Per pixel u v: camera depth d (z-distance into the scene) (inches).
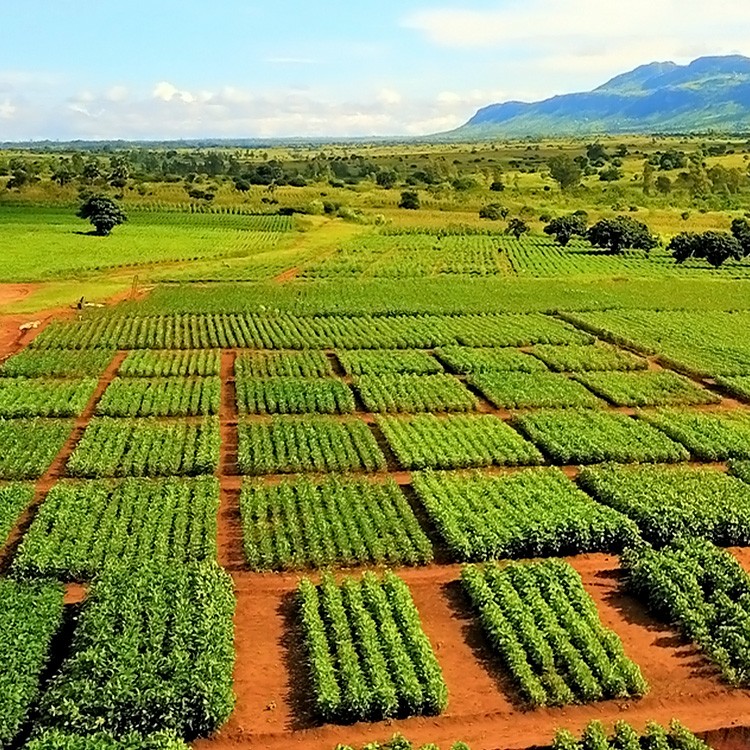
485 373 2618.1
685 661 1198.3
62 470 1829.5
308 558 1444.4
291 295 3917.3
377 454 1888.5
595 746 985.5
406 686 1078.4
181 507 1588.3
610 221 5792.3
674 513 1585.9
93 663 1085.1
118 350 2856.8
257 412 2252.7
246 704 1086.4
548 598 1305.4
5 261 4670.3
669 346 3002.0
